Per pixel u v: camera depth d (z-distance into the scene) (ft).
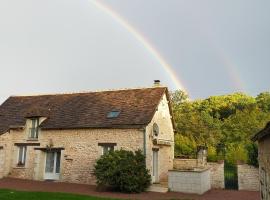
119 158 61.57
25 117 80.79
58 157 76.79
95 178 69.67
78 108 81.92
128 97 80.12
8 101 96.07
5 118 87.30
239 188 66.85
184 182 61.93
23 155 80.59
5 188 58.18
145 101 75.66
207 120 130.62
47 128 77.20
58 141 75.82
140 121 68.39
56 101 89.40
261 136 28.32
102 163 62.23
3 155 79.66
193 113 139.64
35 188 60.90
